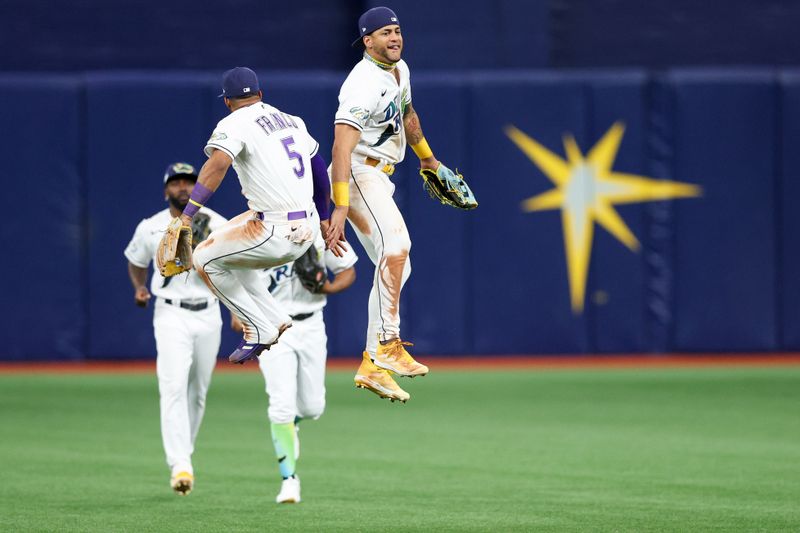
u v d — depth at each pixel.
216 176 23.34
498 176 60.56
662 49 68.00
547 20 64.50
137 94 59.03
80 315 59.47
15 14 66.12
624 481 32.81
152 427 43.09
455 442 39.97
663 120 61.22
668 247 61.28
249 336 24.83
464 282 60.47
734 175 61.28
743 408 47.34
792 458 36.59
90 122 58.91
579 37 67.75
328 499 30.34
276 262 24.08
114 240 59.25
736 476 33.56
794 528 26.64
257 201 23.83
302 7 67.50
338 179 22.73
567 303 61.00
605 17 67.75
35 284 59.12
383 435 41.56
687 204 61.25
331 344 59.75
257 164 23.66
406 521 27.50
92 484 32.53
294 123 24.55
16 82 58.69
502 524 27.06
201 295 30.30
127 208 59.16
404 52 64.06
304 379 30.95
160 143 59.19
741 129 61.25
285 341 30.42
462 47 64.19
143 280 32.28
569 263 60.97
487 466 35.38
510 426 43.41
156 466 35.44
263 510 28.91
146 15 66.88
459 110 60.31
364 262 59.47
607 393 51.31
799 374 56.34
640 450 38.16
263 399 50.16
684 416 45.50
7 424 43.69
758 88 61.22
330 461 36.44
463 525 26.98
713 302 61.44
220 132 23.56
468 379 55.28
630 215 61.22
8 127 58.69
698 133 61.19
